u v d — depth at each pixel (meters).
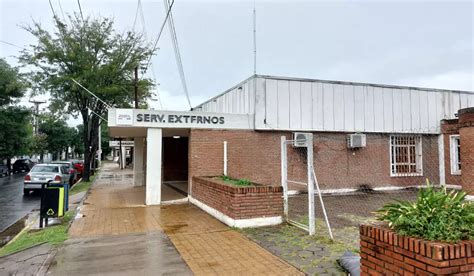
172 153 19.19
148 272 5.03
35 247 6.53
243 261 5.45
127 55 20.64
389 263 3.41
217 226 8.03
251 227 7.78
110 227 8.04
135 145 17.89
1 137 26.56
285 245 6.29
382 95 15.59
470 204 3.62
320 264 5.22
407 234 3.32
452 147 15.97
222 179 10.41
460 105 17.09
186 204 11.59
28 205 13.42
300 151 14.06
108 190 16.03
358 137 14.61
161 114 11.76
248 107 13.80
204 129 12.39
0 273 5.26
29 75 20.03
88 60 19.70
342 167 14.70
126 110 11.38
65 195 9.59
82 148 64.44
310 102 14.29
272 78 13.72
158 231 7.59
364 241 3.79
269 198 8.02
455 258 2.94
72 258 5.72
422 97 16.30
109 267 5.26
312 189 7.05
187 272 5.00
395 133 15.67
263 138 13.48
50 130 50.84
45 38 19.47
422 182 15.98
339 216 9.22
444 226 3.20
